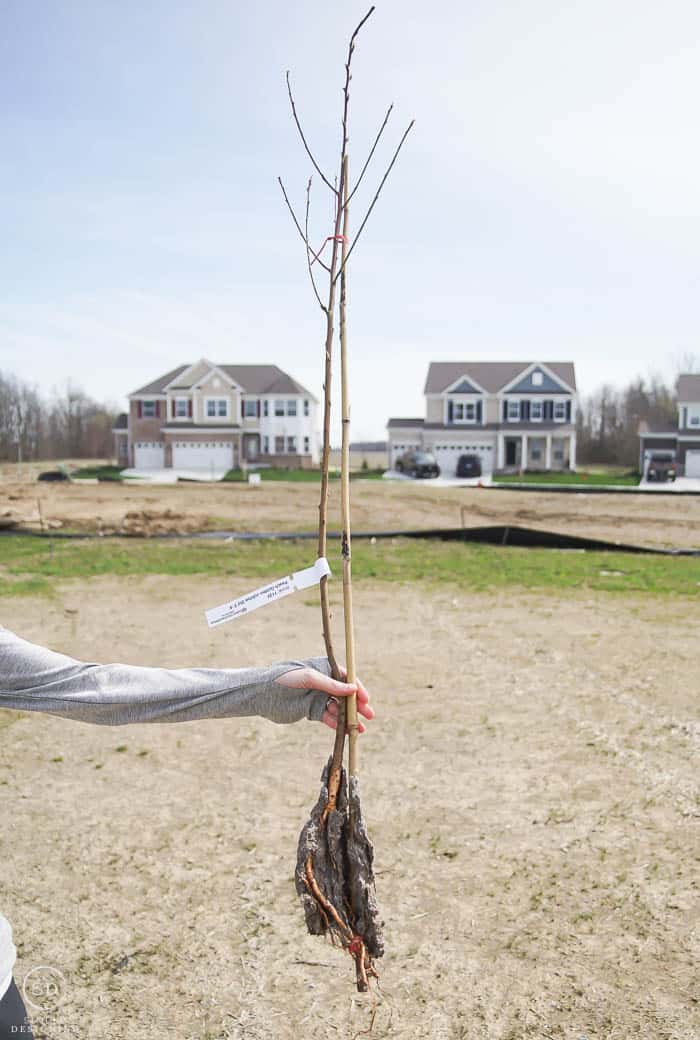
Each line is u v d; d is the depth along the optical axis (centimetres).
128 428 5581
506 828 448
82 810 477
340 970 324
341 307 211
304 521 2328
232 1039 283
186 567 1499
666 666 784
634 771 525
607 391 6669
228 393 5400
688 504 2797
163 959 330
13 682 179
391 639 915
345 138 212
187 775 531
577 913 361
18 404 7544
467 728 615
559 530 2144
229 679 187
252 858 416
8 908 368
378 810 474
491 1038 283
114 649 873
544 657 825
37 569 1451
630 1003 300
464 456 4800
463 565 1503
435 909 367
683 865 401
